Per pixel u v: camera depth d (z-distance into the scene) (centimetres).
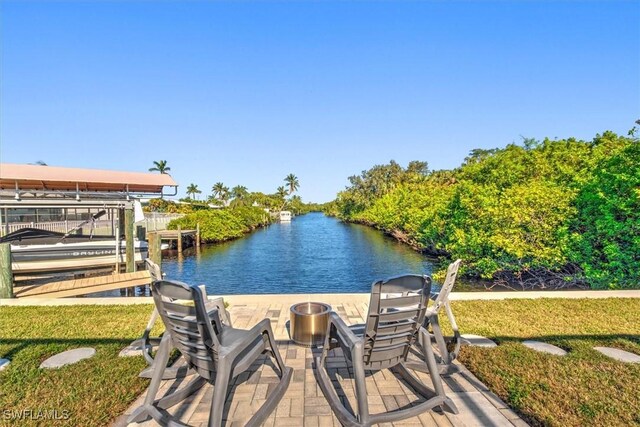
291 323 410
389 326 254
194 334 244
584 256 1017
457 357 355
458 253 1361
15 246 1017
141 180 1131
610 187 934
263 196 8081
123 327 461
